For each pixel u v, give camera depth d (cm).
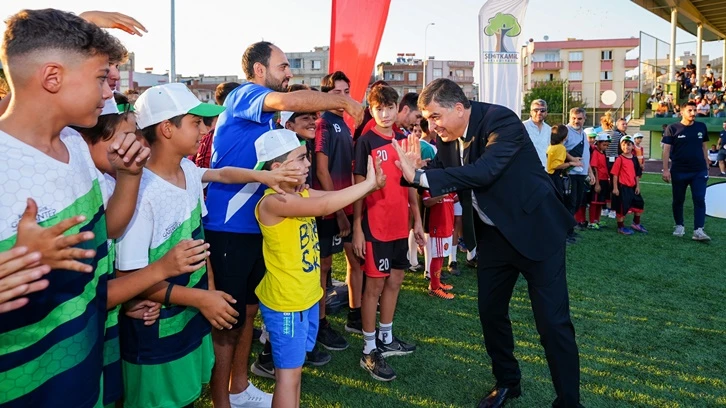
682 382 309
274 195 229
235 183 230
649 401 286
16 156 123
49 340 130
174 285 187
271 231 230
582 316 422
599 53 5781
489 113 266
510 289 278
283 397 233
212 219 257
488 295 278
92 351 142
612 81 5378
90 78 128
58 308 131
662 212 963
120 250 183
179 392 195
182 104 190
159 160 195
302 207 221
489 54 796
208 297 186
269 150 231
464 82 6775
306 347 245
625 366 330
